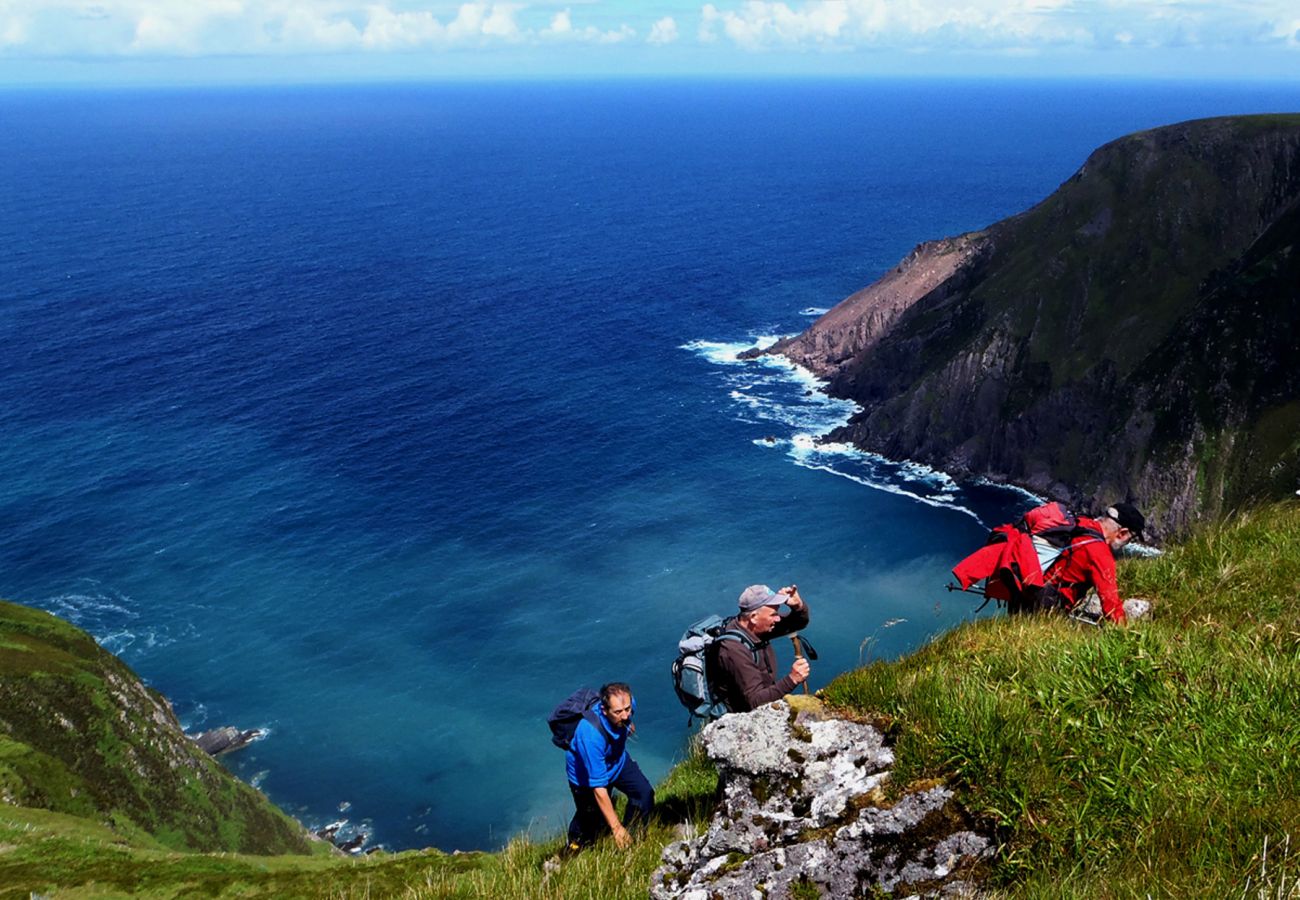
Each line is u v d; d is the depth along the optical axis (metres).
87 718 60.12
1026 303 120.12
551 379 142.25
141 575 88.81
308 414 127.94
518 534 96.06
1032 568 7.76
